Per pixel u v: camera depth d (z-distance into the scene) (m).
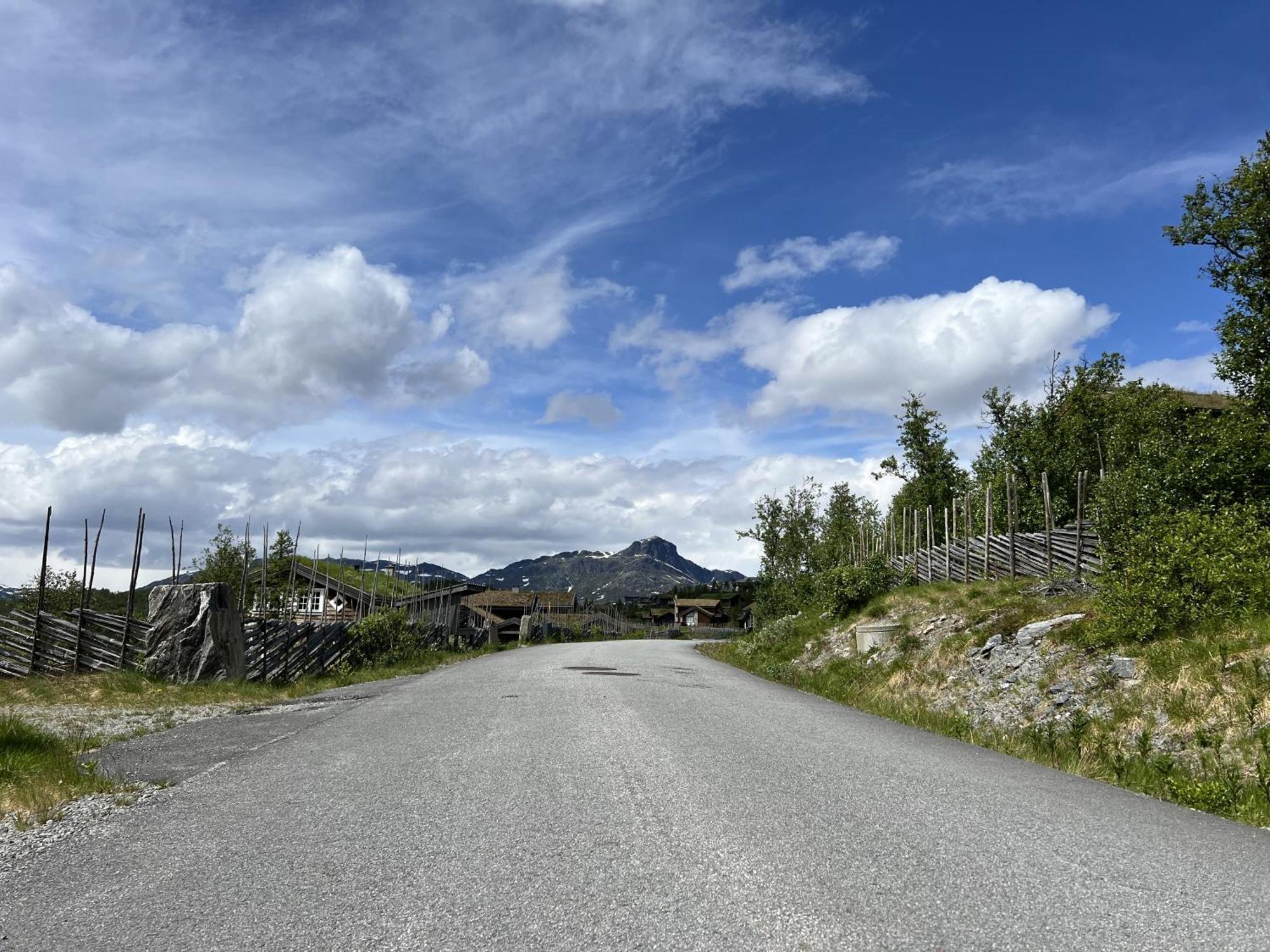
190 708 10.73
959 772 6.36
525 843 4.07
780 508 35.00
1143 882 3.58
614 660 21.02
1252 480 18.11
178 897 3.38
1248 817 5.58
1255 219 20.92
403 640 22.23
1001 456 33.94
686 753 6.58
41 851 4.08
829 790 5.34
